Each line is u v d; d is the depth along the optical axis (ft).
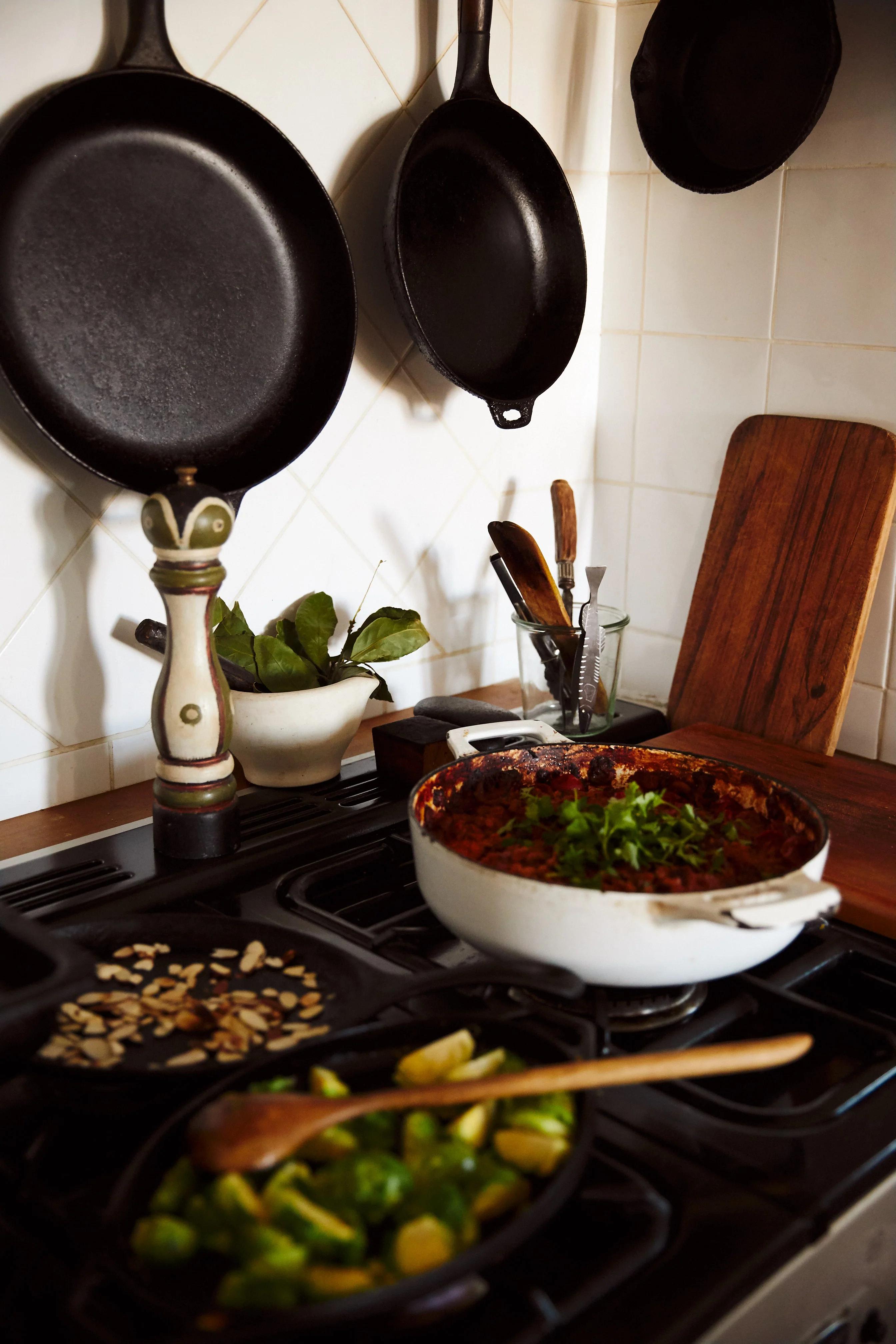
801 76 3.26
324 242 3.13
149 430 2.99
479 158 3.52
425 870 2.27
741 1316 1.61
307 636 3.34
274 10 3.05
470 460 3.92
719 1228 1.73
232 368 3.11
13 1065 2.07
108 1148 1.97
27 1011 1.74
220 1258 1.60
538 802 2.54
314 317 3.21
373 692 3.40
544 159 3.54
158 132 2.86
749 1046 1.86
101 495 3.03
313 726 3.16
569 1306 1.57
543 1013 2.15
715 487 3.98
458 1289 1.56
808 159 3.51
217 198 2.99
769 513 3.73
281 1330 1.36
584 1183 1.77
